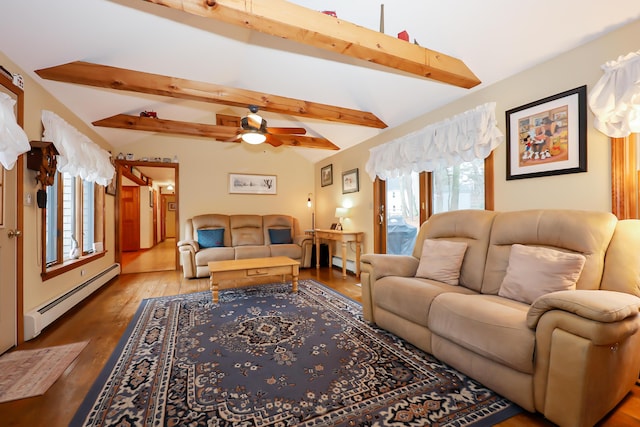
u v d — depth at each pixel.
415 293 2.06
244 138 3.64
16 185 2.23
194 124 4.23
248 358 1.98
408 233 3.78
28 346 2.16
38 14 1.91
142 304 3.17
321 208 6.02
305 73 3.25
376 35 2.08
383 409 1.46
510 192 2.51
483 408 1.47
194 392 1.60
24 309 2.32
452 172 3.14
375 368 1.85
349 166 4.98
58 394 1.58
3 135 1.87
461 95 2.91
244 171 5.82
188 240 4.70
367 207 4.48
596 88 1.88
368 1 2.20
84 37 2.22
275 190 6.07
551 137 2.20
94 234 4.11
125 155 4.95
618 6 1.74
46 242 2.76
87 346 2.16
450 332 1.73
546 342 1.34
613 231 1.70
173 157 5.29
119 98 3.44
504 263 2.10
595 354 1.22
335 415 1.42
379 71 2.99
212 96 3.17
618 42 1.84
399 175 3.71
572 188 2.10
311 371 1.82
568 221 1.84
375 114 3.84
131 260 6.19
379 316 2.45
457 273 2.33
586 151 2.01
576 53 2.05
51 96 2.82
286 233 5.43
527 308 1.68
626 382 1.44
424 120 3.38
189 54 2.78
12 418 1.39
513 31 2.13
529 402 1.39
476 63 2.48
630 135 1.83
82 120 3.55
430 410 1.45
